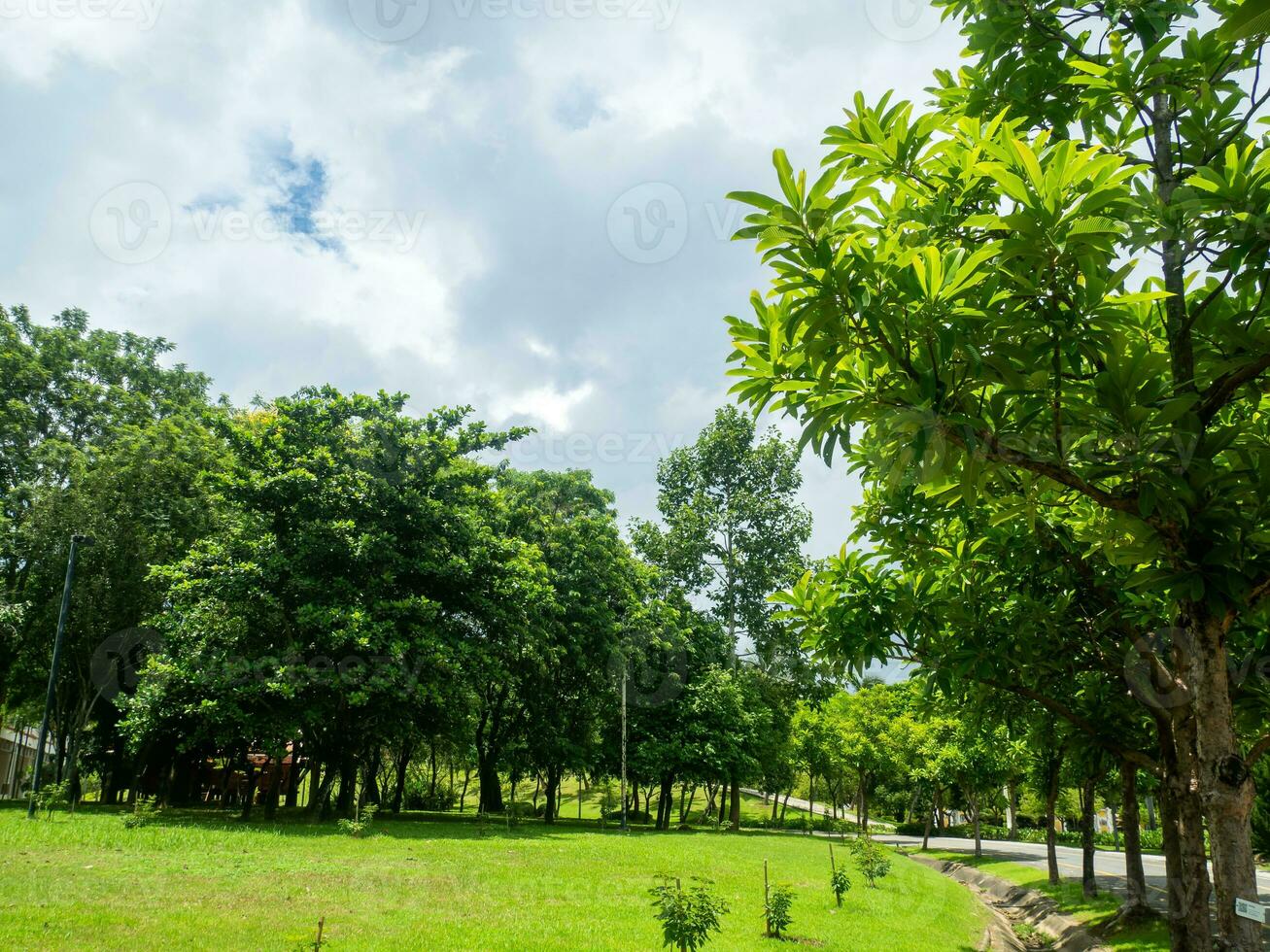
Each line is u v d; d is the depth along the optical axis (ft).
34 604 82.69
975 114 18.69
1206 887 19.70
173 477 84.48
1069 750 28.89
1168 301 15.60
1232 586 13.78
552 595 90.02
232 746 88.99
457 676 77.66
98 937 27.17
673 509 130.11
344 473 72.59
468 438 83.30
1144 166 11.96
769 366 15.44
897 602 24.75
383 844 59.47
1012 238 12.55
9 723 129.49
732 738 113.39
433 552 76.02
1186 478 13.73
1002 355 13.11
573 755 105.29
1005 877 74.23
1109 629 25.63
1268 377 14.69
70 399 92.12
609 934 33.35
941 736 100.83
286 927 30.60
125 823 61.05
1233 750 14.43
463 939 30.60
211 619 70.54
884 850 68.08
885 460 15.67
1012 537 24.38
